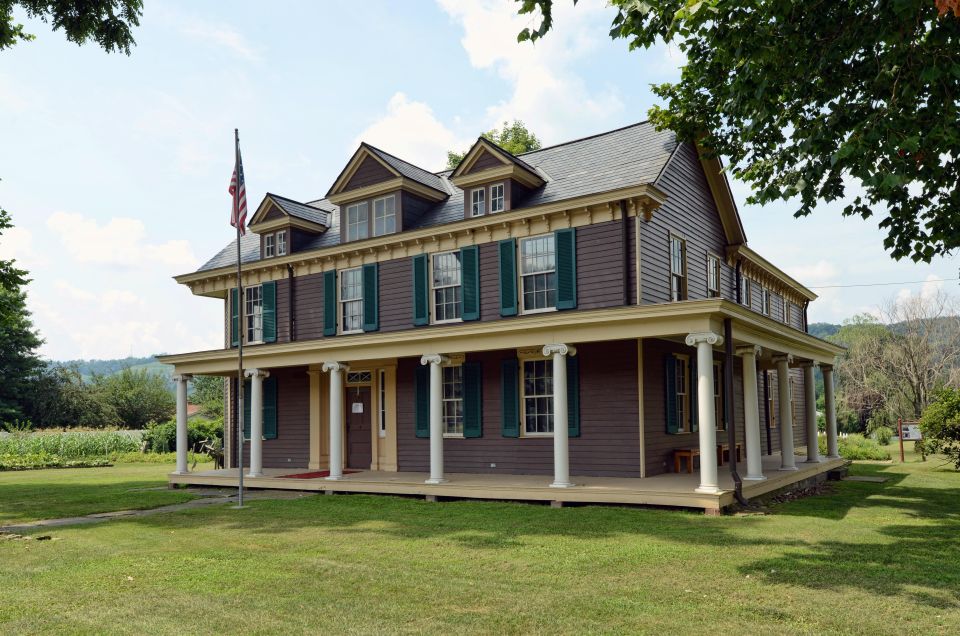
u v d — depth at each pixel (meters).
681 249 17.55
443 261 18.33
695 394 17.48
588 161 18.14
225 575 8.33
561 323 13.79
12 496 18.42
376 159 19.53
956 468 22.53
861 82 10.22
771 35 9.63
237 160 15.98
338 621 6.43
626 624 6.19
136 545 10.52
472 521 12.07
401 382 18.92
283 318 21.48
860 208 11.68
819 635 5.84
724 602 6.80
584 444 15.79
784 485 15.17
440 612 6.66
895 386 47.84
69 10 16.69
